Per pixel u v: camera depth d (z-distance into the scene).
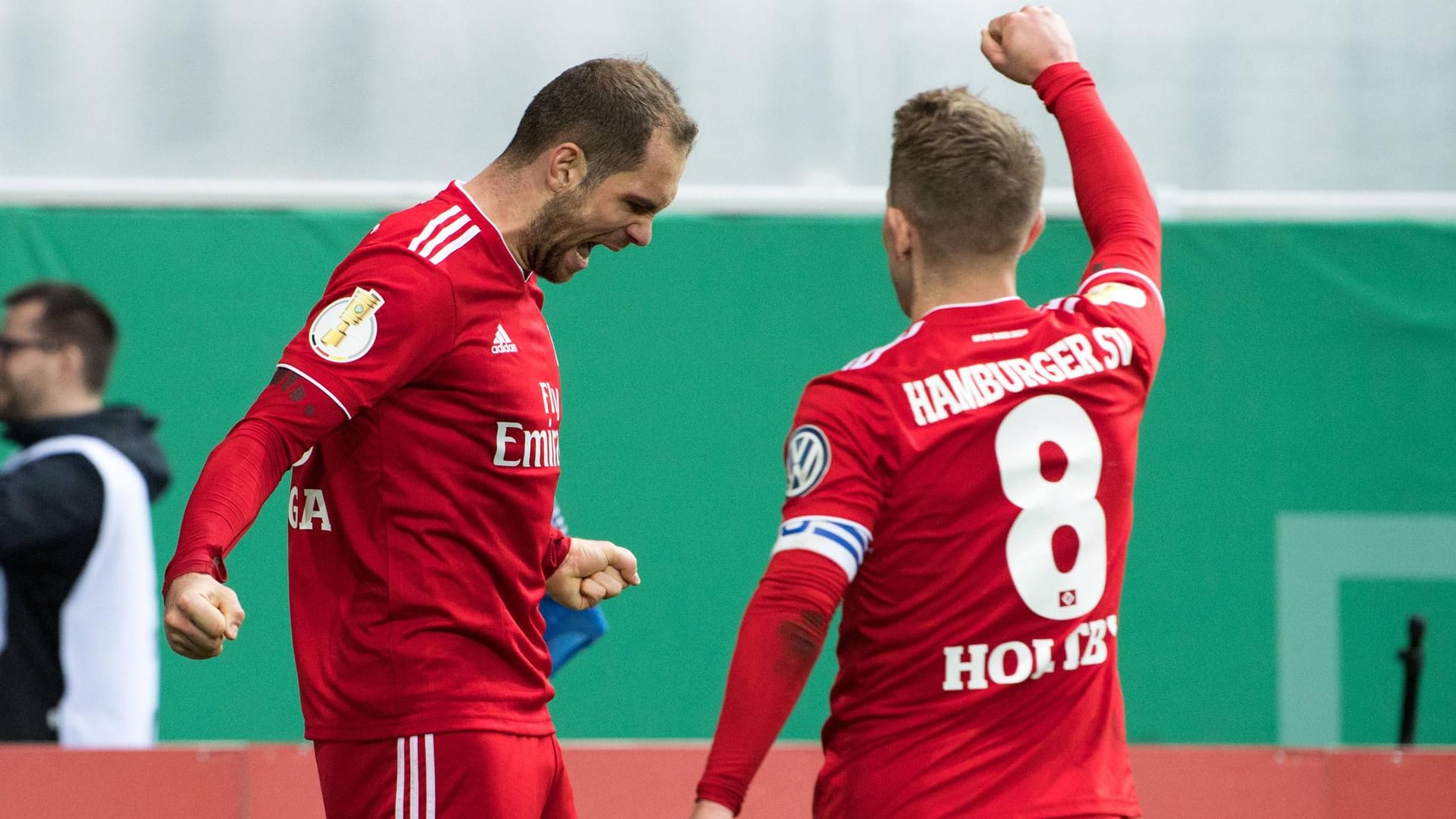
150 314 15.48
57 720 12.96
